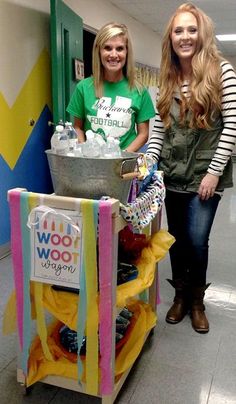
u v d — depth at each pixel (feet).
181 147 5.73
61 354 4.65
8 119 9.55
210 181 5.58
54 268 4.16
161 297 7.45
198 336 6.15
